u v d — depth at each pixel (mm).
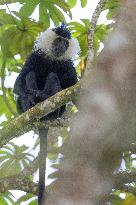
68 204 6488
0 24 11641
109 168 7027
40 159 9180
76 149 6984
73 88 7621
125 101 6898
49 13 11672
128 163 10297
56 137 11117
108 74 7020
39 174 9031
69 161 6922
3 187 8352
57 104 7789
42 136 9391
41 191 8156
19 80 11477
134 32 6984
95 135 6922
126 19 7164
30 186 8383
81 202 6508
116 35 7098
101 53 7336
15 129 7926
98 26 11875
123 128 6949
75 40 12148
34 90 10938
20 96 11539
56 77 11242
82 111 7160
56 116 10602
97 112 6969
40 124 9266
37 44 12000
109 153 6984
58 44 11852
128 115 6914
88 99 7152
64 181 6730
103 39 11695
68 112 11898
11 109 11492
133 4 7270
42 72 12102
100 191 6785
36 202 10305
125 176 8195
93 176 6754
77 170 6777
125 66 6906
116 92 6922
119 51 6992
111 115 6902
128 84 6887
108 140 6930
